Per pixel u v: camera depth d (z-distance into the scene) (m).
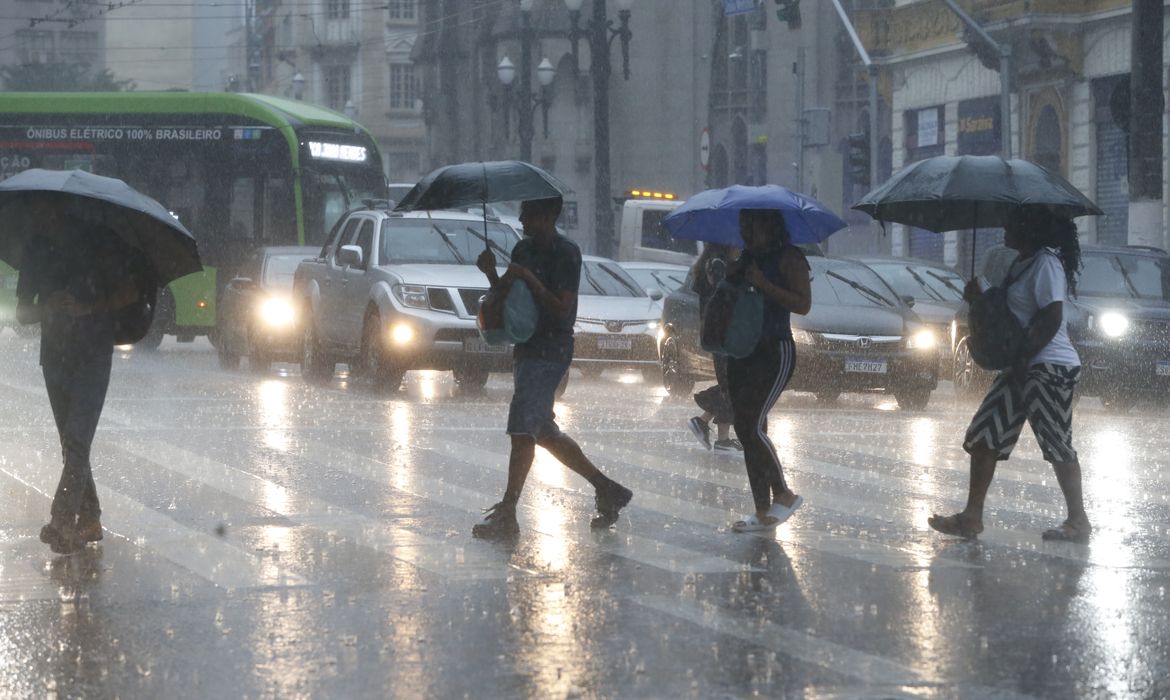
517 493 21.05
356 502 23.94
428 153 180.38
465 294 45.84
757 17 131.38
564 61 156.25
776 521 21.44
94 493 20.16
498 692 12.96
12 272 77.94
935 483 27.09
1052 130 83.19
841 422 39.44
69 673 13.63
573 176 156.12
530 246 21.58
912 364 44.09
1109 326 45.34
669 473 28.14
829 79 141.75
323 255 52.25
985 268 48.41
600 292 53.81
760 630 15.29
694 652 14.35
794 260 21.48
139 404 41.44
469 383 47.94
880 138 131.25
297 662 13.98
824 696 12.84
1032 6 79.38
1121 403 46.91
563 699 12.73
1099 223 80.00
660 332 48.41
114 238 19.53
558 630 15.23
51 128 74.12
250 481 26.17
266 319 55.91
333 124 72.56
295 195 71.00
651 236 88.81
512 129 158.12
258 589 17.20
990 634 15.23
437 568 18.48
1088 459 31.42
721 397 31.55
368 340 47.19
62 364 19.55
